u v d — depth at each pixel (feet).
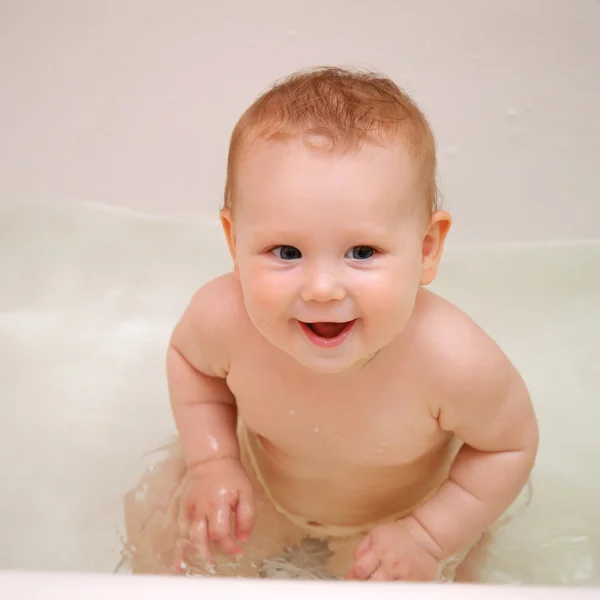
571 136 4.68
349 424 2.87
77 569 3.07
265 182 2.35
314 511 3.14
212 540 2.94
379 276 2.35
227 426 3.19
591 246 4.64
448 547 2.89
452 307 2.93
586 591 1.71
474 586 1.73
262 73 4.78
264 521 3.15
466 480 2.92
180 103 4.78
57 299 4.44
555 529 3.33
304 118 2.40
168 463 3.46
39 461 3.60
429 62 4.74
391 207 2.37
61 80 4.68
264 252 2.39
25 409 3.88
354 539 3.14
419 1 4.69
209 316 2.99
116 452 3.66
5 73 4.62
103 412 3.89
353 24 4.74
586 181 4.69
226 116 4.79
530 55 4.66
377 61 4.76
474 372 2.74
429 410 2.84
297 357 2.48
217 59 4.77
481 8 4.65
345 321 2.38
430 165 2.61
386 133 2.41
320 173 2.29
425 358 2.76
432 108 4.76
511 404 2.83
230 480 3.04
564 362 4.22
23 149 4.65
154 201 4.79
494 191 4.75
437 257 2.73
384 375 2.78
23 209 4.60
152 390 4.03
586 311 4.47
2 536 3.23
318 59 4.78
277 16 4.75
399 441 2.89
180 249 4.71
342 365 2.46
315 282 2.30
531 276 4.61
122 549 3.12
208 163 4.79
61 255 4.57
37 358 4.15
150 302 4.52
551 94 4.67
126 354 4.23
